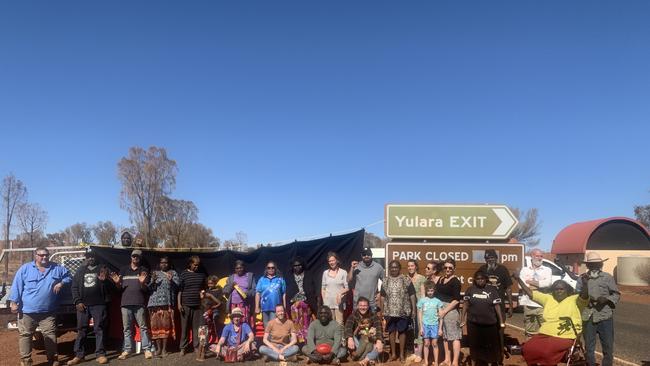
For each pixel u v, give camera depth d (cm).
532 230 4844
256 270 1159
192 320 1014
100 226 4369
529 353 801
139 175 4631
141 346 1023
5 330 1367
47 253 923
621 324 1602
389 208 1145
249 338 973
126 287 984
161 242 3806
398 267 959
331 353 931
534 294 832
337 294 1012
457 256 1103
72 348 1096
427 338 907
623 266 3547
